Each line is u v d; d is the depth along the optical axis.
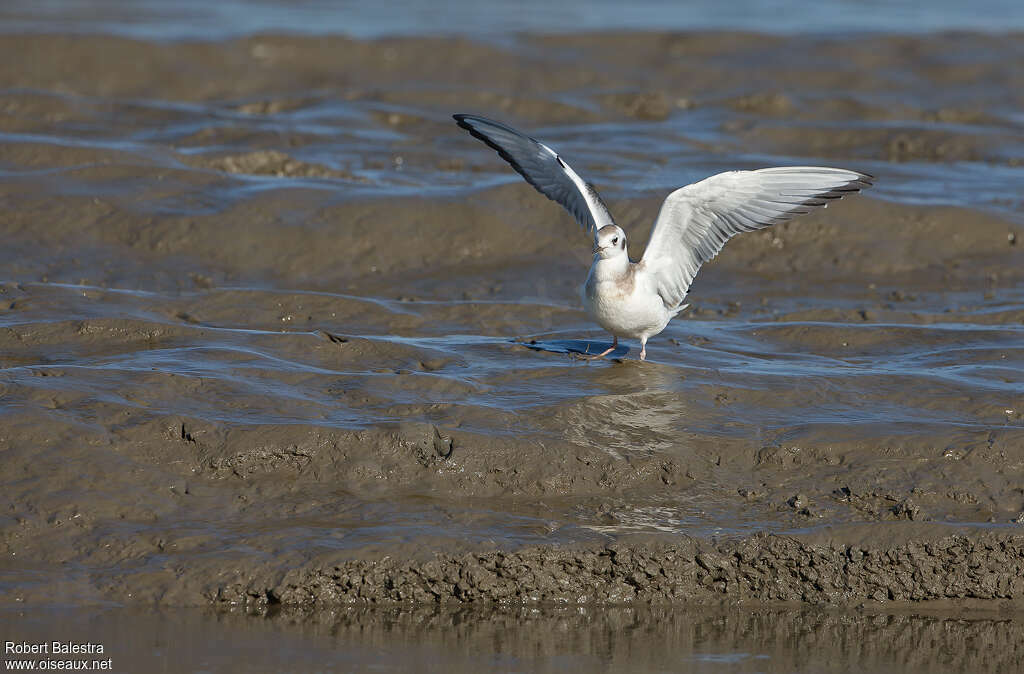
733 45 37.12
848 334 15.84
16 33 33.66
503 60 35.28
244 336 14.55
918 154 27.75
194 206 19.44
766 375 14.05
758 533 11.23
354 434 12.03
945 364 14.78
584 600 10.93
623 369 14.12
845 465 12.23
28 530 10.80
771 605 11.06
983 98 33.44
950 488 11.90
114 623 10.05
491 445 12.05
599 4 50.62
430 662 9.77
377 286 18.28
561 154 25.06
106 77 33.22
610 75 34.91
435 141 27.12
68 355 13.91
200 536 10.93
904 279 19.53
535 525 11.24
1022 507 11.70
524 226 19.81
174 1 46.84
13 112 26.86
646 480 12.02
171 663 9.52
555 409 12.84
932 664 10.09
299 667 9.56
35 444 11.60
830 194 12.96
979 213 20.95
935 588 11.15
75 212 18.95
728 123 29.73
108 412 12.18
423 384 13.34
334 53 35.34
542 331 16.23
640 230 20.53
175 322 15.16
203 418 12.16
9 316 15.07
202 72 33.84
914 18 46.50
